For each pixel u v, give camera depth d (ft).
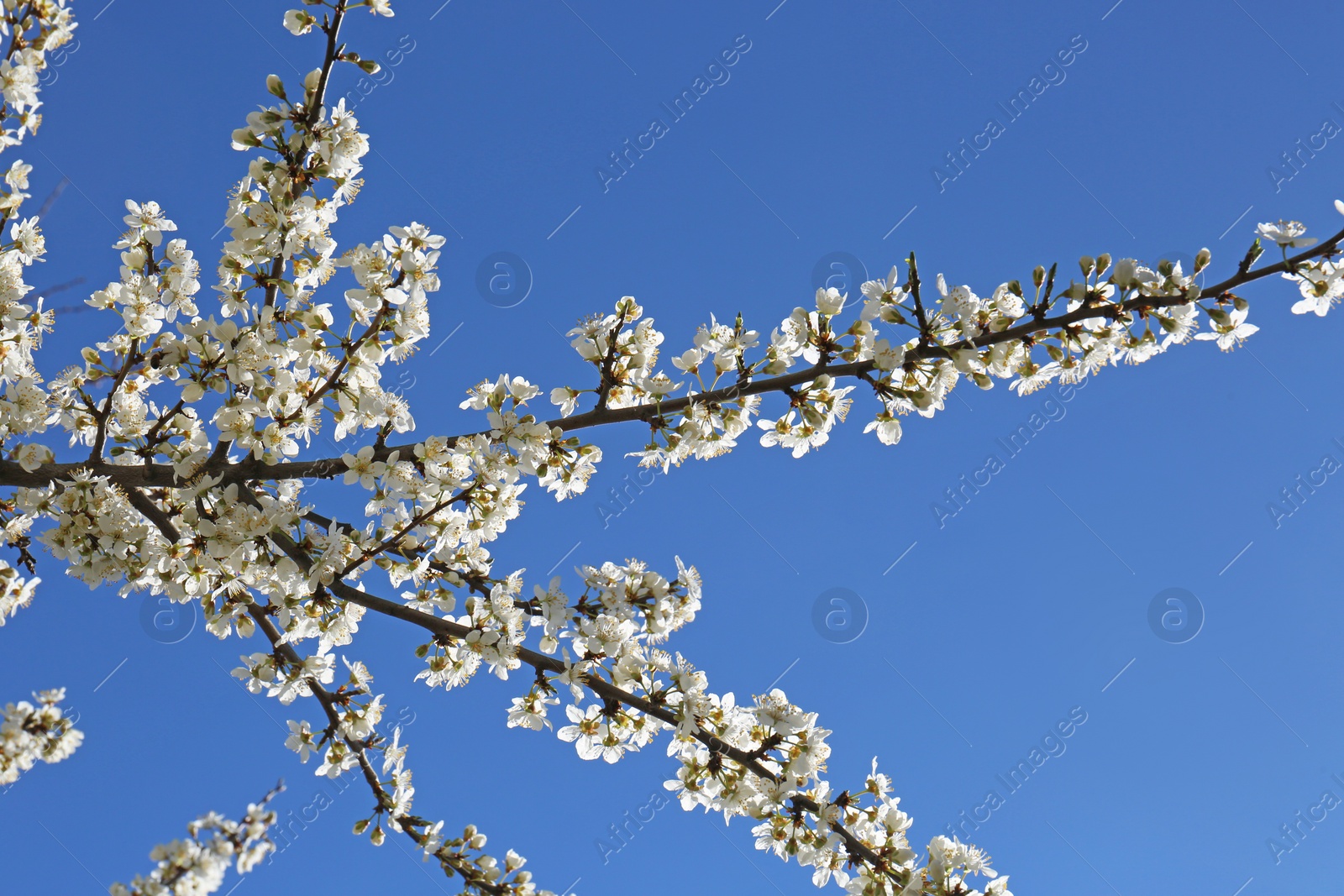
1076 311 12.82
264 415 14.08
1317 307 12.09
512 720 15.03
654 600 13.87
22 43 13.57
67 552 14.16
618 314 14.17
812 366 14.01
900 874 13.57
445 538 14.89
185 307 14.82
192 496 14.14
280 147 13.79
